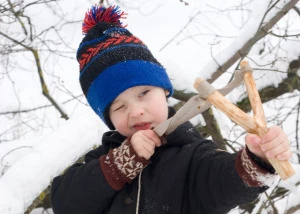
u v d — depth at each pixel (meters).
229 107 1.31
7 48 4.40
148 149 1.57
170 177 1.66
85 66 1.84
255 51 3.77
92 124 2.66
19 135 4.09
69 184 1.75
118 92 1.71
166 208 1.64
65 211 1.74
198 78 1.35
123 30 1.94
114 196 1.70
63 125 2.67
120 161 1.61
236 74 1.42
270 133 1.26
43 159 2.49
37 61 3.82
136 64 1.75
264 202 3.19
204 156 1.66
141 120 1.68
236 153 1.56
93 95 1.81
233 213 3.32
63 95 5.24
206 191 1.61
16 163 2.51
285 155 1.25
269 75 3.50
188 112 1.46
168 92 1.87
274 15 3.35
